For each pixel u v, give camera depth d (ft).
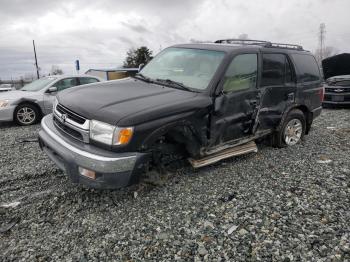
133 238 10.28
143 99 12.71
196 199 12.73
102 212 11.83
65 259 9.30
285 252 9.50
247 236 10.30
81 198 12.78
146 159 11.64
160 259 9.29
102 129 11.30
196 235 10.40
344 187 13.79
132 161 11.25
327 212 11.67
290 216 11.42
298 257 9.28
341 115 33.60
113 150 11.19
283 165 16.49
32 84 32.53
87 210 11.96
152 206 12.21
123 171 11.17
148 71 16.74
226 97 14.24
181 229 10.73
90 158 11.08
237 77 14.96
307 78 19.67
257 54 16.28
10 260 9.24
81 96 13.23
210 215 11.55
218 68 14.26
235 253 9.51
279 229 10.64
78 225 11.02
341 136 23.36
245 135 16.05
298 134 20.07
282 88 17.60
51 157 13.07
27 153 18.62
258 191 13.42
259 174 15.26
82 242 10.11
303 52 20.08
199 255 9.45
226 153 15.37
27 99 28.89
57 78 31.55
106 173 11.01
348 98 36.91
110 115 11.35
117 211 11.89
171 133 12.98
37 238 10.30
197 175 14.98
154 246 9.87
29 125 29.12
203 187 13.78
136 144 11.39
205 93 13.65
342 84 37.52
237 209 11.94
